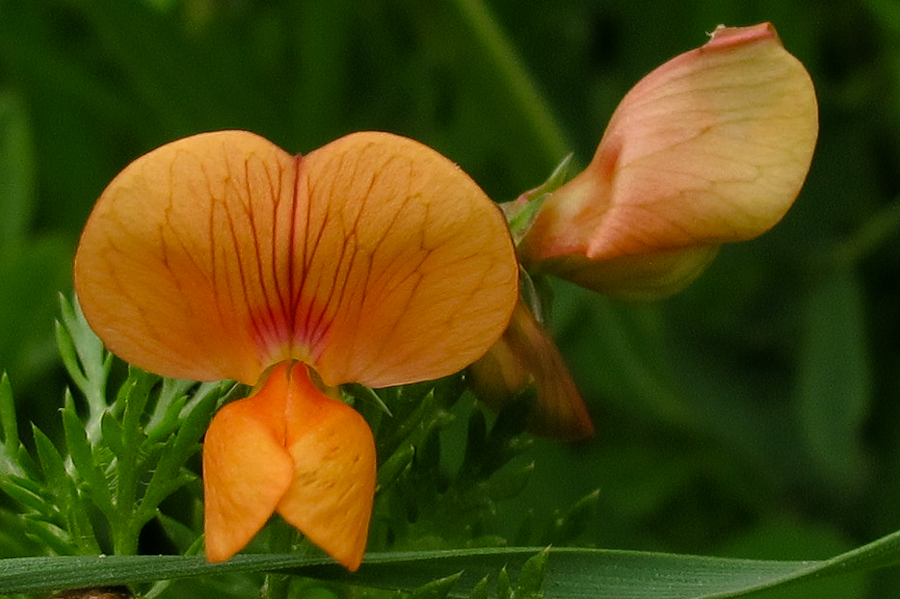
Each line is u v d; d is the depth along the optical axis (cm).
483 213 13
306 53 24
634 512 20
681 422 21
